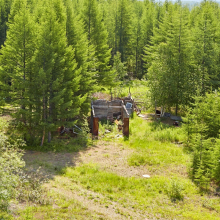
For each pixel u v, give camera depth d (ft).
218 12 216.13
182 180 51.24
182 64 101.50
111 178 50.75
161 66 101.91
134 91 137.08
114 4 197.26
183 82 98.37
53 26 67.67
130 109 98.53
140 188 47.93
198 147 52.95
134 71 212.02
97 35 119.14
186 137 71.72
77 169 54.44
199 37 109.29
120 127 85.05
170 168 57.11
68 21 85.30
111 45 198.49
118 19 186.70
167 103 100.68
